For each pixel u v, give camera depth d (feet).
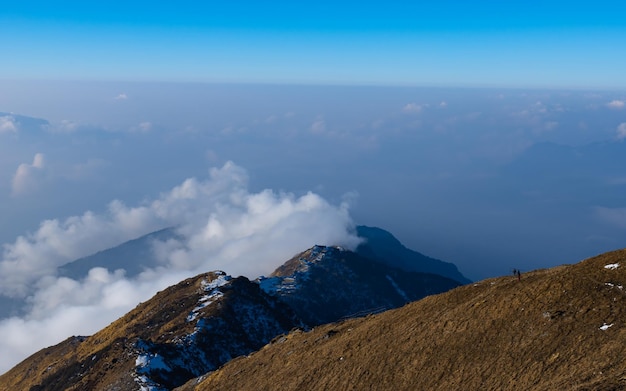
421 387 176.04
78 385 429.38
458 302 221.46
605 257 190.08
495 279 230.89
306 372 227.61
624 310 157.07
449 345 187.42
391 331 225.56
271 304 611.88
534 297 184.44
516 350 164.35
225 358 461.78
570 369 141.69
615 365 131.54
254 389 243.19
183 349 442.50
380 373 195.83
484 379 160.66
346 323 280.72
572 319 163.32
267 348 300.81
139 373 380.37
